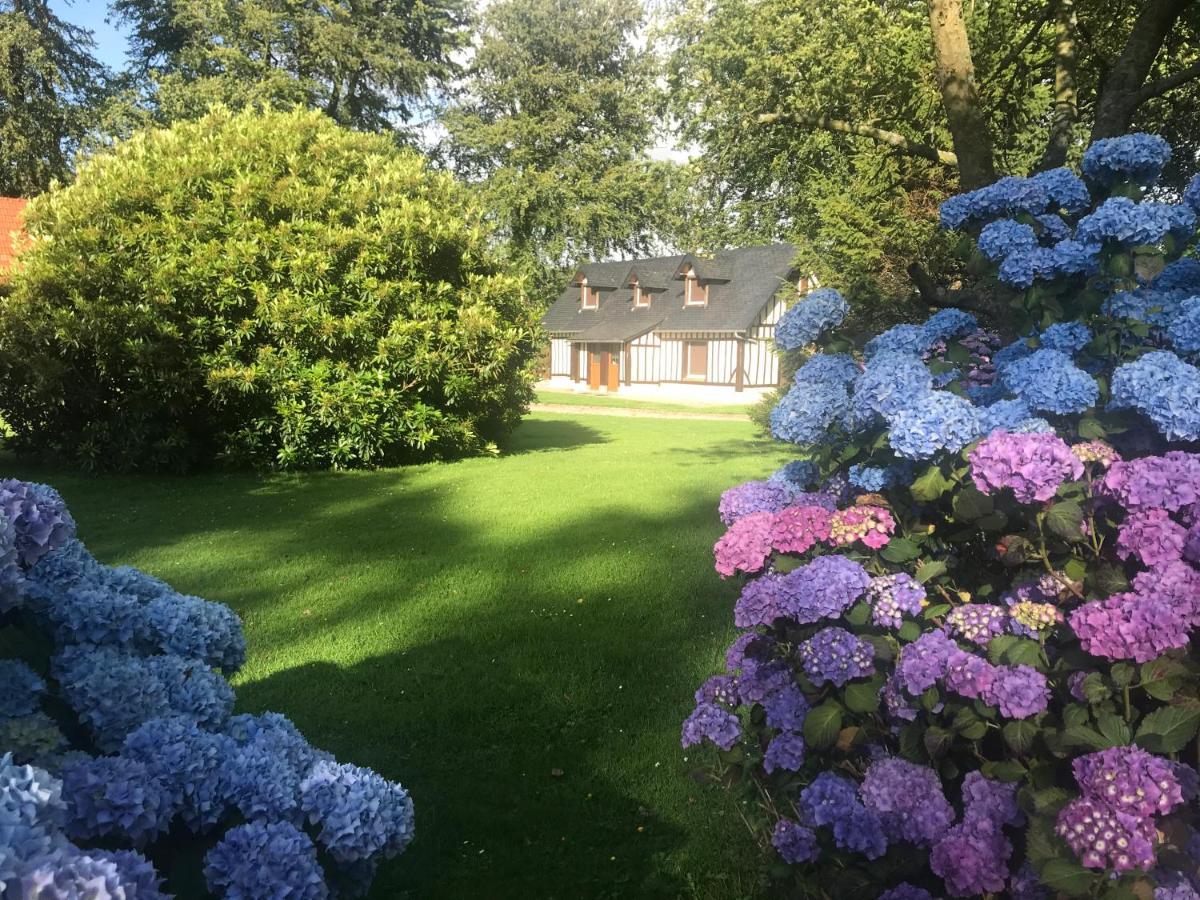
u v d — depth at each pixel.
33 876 1.05
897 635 2.22
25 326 11.39
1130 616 1.79
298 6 31.09
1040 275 2.78
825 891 2.20
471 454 14.41
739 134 10.17
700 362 37.94
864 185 12.27
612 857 3.07
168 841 1.74
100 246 11.86
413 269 13.10
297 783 1.82
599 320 42.69
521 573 6.62
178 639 2.20
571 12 43.06
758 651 2.42
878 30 8.45
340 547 7.52
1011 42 8.38
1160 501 1.92
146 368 11.45
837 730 2.09
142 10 31.86
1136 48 6.13
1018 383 2.42
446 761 3.75
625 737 3.95
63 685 1.83
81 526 8.50
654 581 6.34
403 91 34.16
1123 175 3.07
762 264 38.00
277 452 12.62
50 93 31.56
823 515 2.39
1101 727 1.77
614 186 42.69
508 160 43.12
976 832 1.90
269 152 13.31
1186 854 1.66
